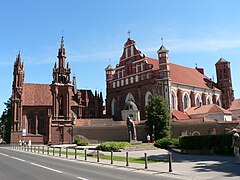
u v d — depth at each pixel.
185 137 36.31
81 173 18.78
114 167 23.28
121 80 96.56
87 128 76.44
